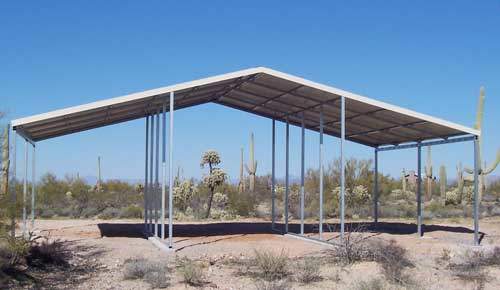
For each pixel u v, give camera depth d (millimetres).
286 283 11656
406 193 43844
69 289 11203
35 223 25719
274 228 22312
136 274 12312
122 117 20188
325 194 37344
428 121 17312
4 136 12039
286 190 21281
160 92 15500
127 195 39219
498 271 13086
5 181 12078
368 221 27578
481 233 21938
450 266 13523
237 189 39094
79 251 16016
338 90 16562
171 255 15172
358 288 11297
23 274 12164
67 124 17625
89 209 32469
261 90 18344
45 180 41375
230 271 12953
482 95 30000
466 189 39500
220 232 21312
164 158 16938
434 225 25375
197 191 35906
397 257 13320
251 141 38406
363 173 41750
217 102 21672
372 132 21312
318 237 19375
